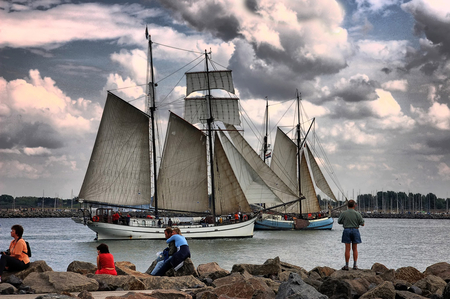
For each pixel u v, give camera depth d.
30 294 15.30
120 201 72.06
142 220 72.38
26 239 76.62
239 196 79.62
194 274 22.14
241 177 87.06
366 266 41.94
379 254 53.47
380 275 22.00
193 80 84.50
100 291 16.98
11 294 15.27
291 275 15.44
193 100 84.31
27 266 19.41
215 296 14.86
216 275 22.94
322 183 110.31
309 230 107.12
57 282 16.69
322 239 77.19
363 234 100.44
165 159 75.12
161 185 75.12
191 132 76.56
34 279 16.97
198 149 77.38
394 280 21.58
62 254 51.62
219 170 79.81
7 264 19.02
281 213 109.44
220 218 78.69
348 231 22.25
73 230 111.56
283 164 110.81
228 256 49.19
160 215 77.44
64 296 12.67
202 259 45.94
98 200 70.38
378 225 161.00
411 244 69.88
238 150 91.19
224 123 89.62
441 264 24.94
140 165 73.56
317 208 110.38
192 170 77.00
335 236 85.00
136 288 18.05
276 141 111.19
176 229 22.39
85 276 17.91
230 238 77.69
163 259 22.06
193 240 73.94
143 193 73.81
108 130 70.75
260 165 90.50
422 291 19.27
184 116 84.56
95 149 70.06
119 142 71.81
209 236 76.00
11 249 19.23
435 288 19.94
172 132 75.12
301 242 70.94
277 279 23.78
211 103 84.12
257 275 24.94
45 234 92.56
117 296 14.22
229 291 16.67
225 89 84.44
